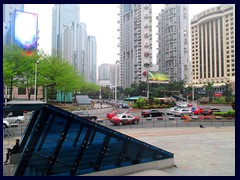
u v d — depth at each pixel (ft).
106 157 27.84
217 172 30.19
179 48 479.00
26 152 25.67
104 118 108.06
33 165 25.54
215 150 43.50
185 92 367.04
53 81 138.10
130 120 86.94
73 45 437.17
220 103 237.04
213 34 447.83
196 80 472.44
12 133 61.77
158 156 31.30
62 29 473.26
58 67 140.15
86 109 167.53
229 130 71.56
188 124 83.30
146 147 30.35
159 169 31.14
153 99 189.57
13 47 134.41
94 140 27.68
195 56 481.05
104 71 582.35
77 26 442.50
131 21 484.74
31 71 133.49
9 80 123.03
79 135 27.25
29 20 224.94
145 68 436.35
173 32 485.97
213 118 100.58
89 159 27.20
